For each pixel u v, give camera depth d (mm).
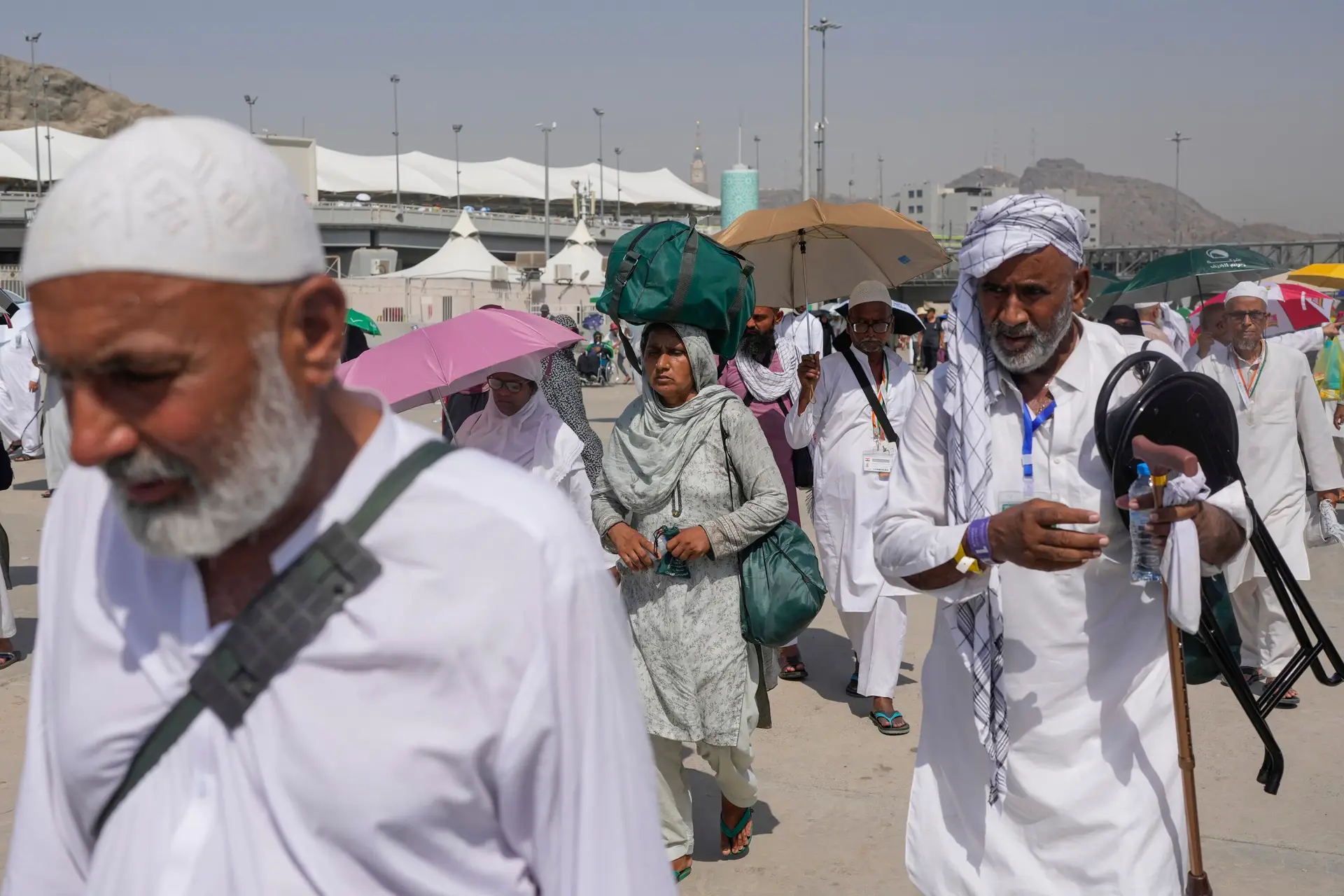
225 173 1073
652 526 3902
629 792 1264
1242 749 5164
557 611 1201
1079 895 2477
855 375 5676
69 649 1262
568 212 119125
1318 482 6125
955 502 2562
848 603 5590
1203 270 10430
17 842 1362
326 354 1170
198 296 1051
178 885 1168
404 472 1199
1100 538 2234
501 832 1250
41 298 1050
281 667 1156
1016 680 2539
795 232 6250
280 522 1191
